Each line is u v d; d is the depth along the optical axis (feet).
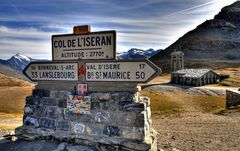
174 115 81.15
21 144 24.80
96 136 22.99
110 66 23.29
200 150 33.78
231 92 94.12
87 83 24.14
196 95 141.90
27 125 26.40
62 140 24.21
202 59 469.16
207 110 97.14
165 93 148.56
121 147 21.74
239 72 260.01
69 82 25.08
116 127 22.24
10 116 84.89
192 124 57.16
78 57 24.76
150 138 22.66
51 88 25.88
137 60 22.21
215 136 42.63
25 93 155.94
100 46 23.84
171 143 37.58
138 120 21.43
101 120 22.90
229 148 34.81
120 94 22.34
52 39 26.13
